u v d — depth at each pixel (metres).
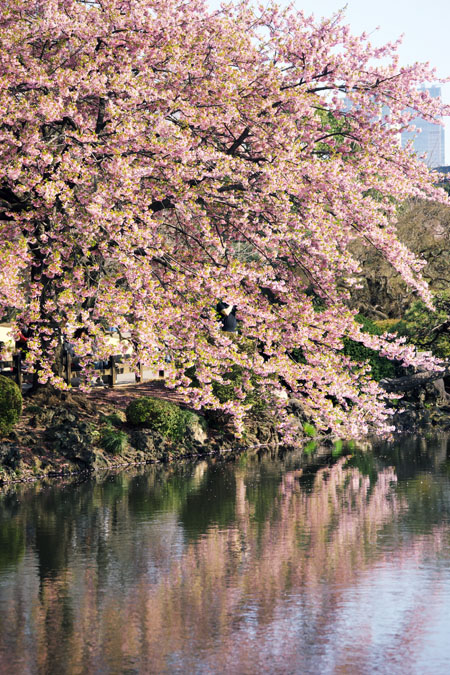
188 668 9.20
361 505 18.19
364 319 35.72
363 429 23.78
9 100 18.91
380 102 24.48
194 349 21.80
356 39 23.89
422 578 12.55
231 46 22.78
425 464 24.33
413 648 9.70
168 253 21.19
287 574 12.88
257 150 23.22
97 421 26.50
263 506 18.28
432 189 24.39
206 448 27.64
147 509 18.16
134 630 10.48
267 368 21.73
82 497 19.69
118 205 20.78
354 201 21.73
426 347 36.78
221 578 12.73
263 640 10.03
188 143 20.09
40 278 22.20
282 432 26.62
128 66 20.59
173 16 21.88
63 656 9.65
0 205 22.47
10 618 11.05
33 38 20.08
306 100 22.77
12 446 23.11
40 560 13.99
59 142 22.09
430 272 44.06
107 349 19.34
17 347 26.94
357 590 12.01
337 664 9.25
